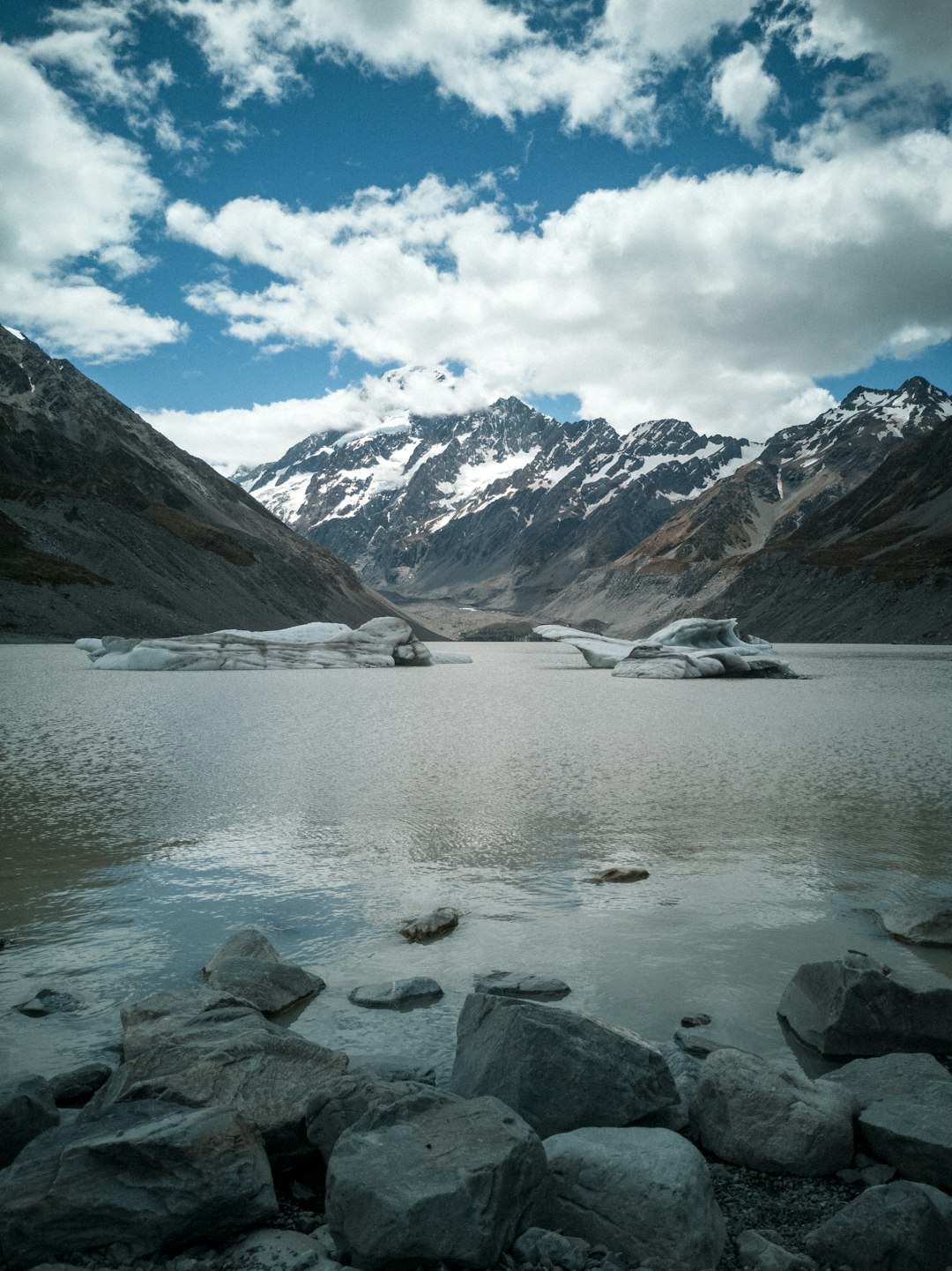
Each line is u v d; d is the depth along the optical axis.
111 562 175.12
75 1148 6.22
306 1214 6.47
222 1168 6.16
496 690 63.78
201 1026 8.45
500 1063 7.80
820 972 9.63
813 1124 7.05
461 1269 5.67
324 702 52.16
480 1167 5.94
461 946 11.94
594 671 98.12
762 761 27.45
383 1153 6.13
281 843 17.14
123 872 15.23
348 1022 9.66
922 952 11.62
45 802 20.81
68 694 55.59
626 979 10.80
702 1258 5.77
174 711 44.34
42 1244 5.82
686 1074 8.21
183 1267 5.65
